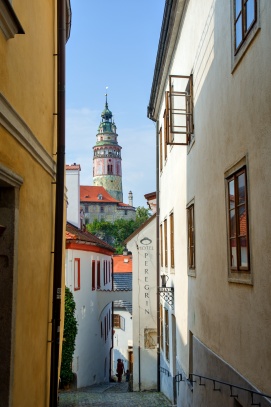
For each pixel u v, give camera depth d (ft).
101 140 522.88
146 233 67.46
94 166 524.11
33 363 19.48
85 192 478.18
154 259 66.90
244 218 21.35
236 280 22.34
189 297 36.47
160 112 60.64
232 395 22.72
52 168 23.56
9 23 14.19
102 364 92.79
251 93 19.93
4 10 13.55
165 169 54.90
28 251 18.26
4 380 15.66
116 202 474.90
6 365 15.70
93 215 468.34
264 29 18.16
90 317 77.77
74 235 66.44
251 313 20.17
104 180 513.86
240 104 21.61
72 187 101.50
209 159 28.43
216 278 26.66
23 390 17.66
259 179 18.95
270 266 17.81
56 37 25.31
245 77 20.76
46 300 22.57
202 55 30.53
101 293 85.05
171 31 41.27
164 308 57.00
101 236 426.51
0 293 15.85
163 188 57.72
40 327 21.03
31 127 18.70
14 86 15.87
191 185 35.09
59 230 23.62
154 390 64.13
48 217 22.74
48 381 23.17
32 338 19.25
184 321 39.24
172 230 49.21
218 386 26.00
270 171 17.67
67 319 61.52
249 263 20.54
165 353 55.77
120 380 99.55
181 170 40.81
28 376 18.51
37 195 19.85
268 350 18.04
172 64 45.91
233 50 22.76
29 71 18.20
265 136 18.19
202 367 30.53
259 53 18.80
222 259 25.27
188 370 36.65
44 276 21.93
